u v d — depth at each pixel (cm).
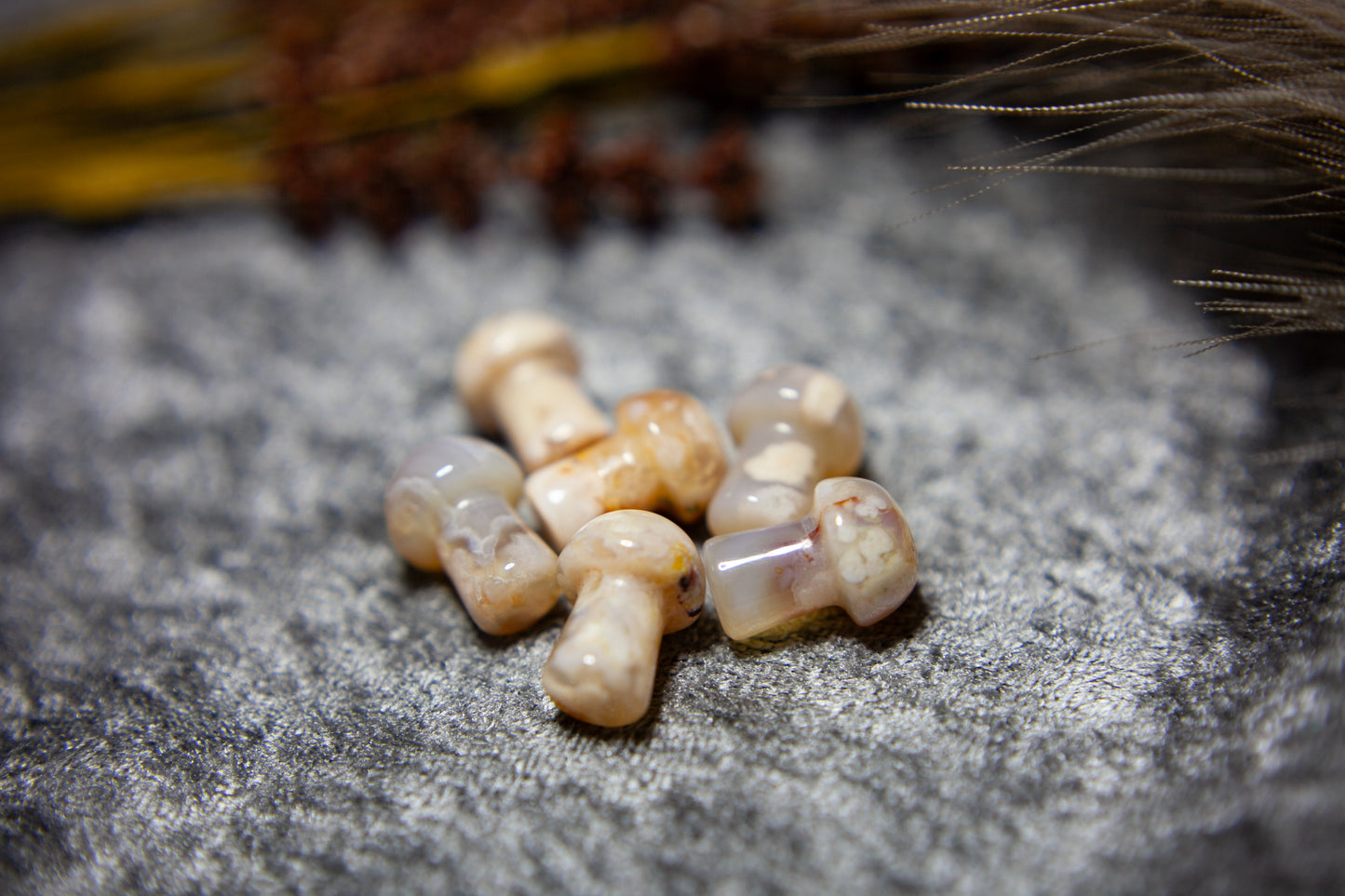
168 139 35
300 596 27
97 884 23
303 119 33
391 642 26
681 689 24
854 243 31
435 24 34
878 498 24
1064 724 24
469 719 25
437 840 23
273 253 33
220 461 29
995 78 28
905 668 24
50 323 32
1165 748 23
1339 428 26
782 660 25
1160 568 25
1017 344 29
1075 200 31
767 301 30
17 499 29
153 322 32
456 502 25
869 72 31
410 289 32
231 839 24
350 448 29
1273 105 25
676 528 25
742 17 32
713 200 32
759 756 24
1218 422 27
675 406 26
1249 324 27
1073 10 26
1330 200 26
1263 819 22
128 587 27
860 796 23
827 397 26
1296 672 23
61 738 25
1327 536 25
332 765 24
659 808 23
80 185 35
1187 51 26
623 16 33
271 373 31
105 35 38
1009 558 26
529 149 33
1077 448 27
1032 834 23
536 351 27
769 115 34
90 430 30
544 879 23
